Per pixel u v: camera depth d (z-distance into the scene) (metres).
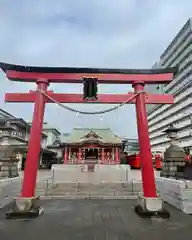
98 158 34.69
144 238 5.32
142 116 8.56
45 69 8.77
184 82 57.50
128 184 17.34
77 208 9.37
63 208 9.37
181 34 60.19
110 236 5.48
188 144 54.25
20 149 15.46
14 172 13.40
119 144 34.44
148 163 7.98
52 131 56.50
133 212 8.40
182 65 58.75
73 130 39.31
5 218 7.25
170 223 6.66
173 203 9.70
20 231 5.89
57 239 5.26
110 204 10.48
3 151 13.02
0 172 12.45
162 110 71.56
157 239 5.26
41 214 8.02
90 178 23.72
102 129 40.06
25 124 36.75
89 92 8.60
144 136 8.29
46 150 39.94
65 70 8.83
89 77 8.72
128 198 12.51
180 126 59.12
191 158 15.39
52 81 9.02
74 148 35.25
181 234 5.63
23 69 8.74
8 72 8.70
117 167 29.06
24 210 7.36
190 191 8.70
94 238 5.32
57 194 13.41
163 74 8.97
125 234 5.63
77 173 25.42
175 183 9.54
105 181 20.20
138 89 8.91
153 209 7.47
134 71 8.92
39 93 8.61
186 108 57.12
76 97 9.20
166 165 13.57
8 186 10.98
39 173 26.70
